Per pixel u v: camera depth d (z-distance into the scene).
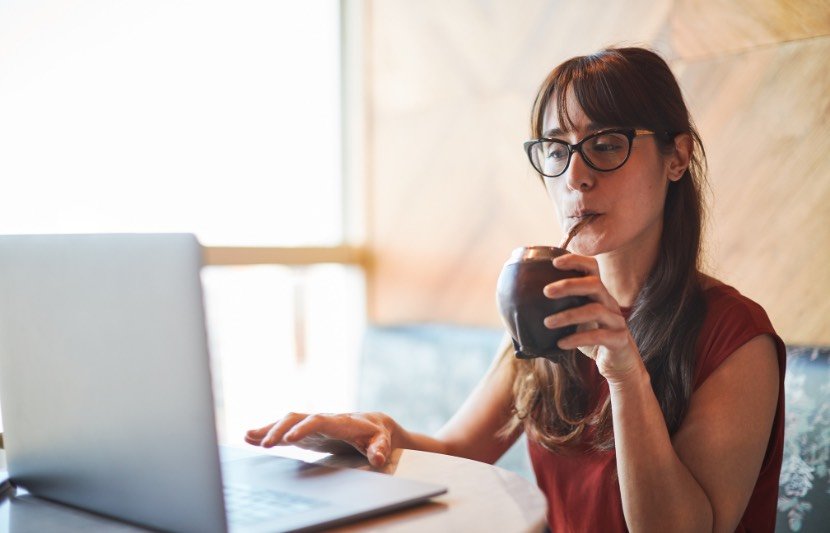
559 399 1.25
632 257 1.24
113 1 2.24
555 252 0.88
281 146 2.74
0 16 1.99
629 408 0.96
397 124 2.72
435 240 2.62
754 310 1.15
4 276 0.85
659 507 0.96
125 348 0.74
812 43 1.80
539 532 0.76
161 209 2.39
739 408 1.06
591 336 0.86
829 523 1.46
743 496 1.02
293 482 0.89
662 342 1.16
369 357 2.55
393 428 1.17
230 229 2.59
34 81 2.06
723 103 1.95
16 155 2.03
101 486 0.80
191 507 0.71
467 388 2.27
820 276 1.80
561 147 1.18
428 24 2.60
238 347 2.79
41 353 0.83
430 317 2.65
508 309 0.86
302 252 2.65
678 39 2.02
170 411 0.71
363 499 0.81
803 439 1.53
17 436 0.90
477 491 0.87
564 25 2.25
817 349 1.58
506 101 2.40
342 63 2.90
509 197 2.41
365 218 2.85
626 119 1.14
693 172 1.23
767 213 1.88
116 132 2.26
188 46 2.44
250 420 2.84
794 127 1.83
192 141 2.46
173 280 0.68
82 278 0.76
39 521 0.81
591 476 1.21
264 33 2.67
